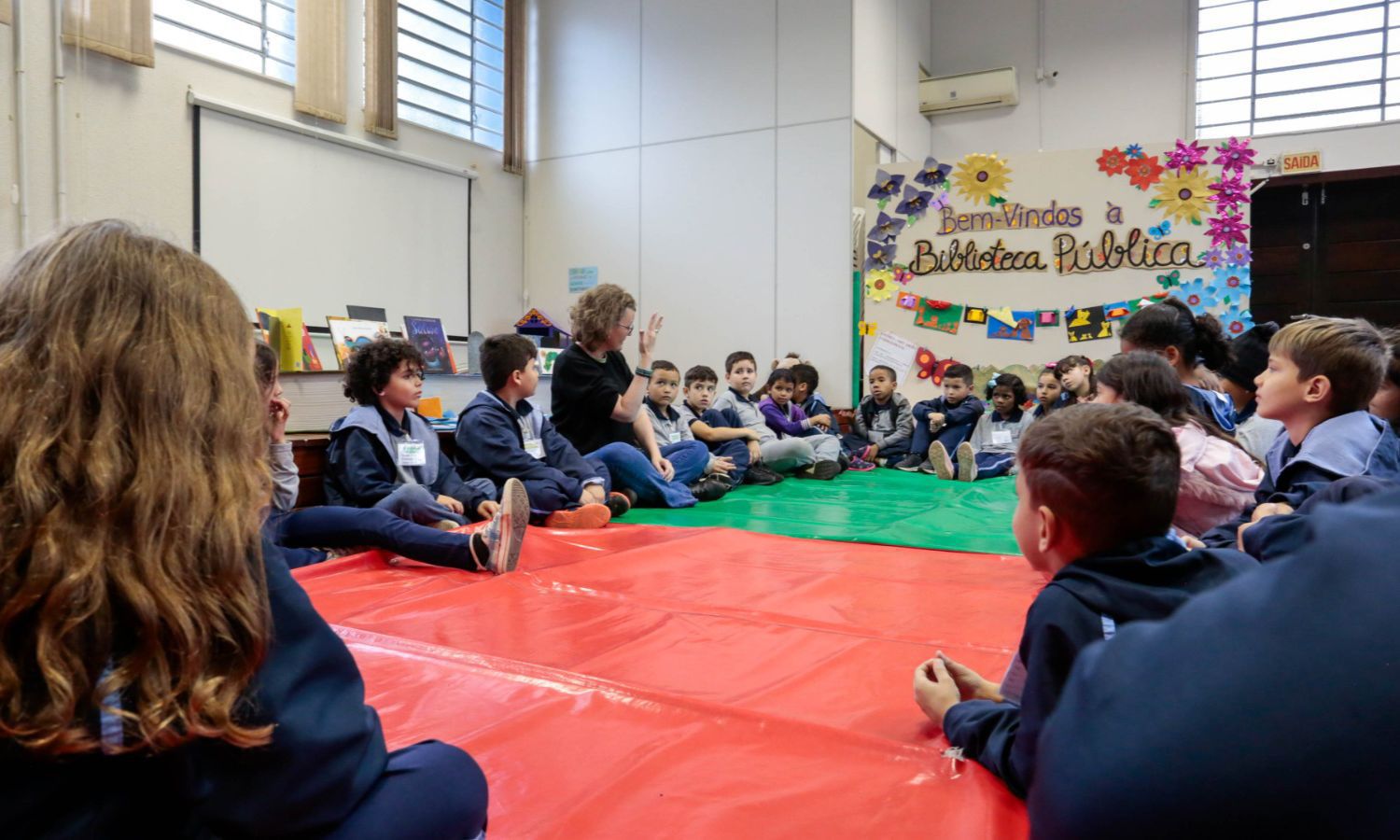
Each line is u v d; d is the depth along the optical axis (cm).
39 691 51
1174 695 29
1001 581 228
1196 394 259
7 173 409
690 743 121
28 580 50
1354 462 180
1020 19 766
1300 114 681
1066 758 31
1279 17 684
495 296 707
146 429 55
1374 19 656
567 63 719
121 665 52
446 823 74
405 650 163
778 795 105
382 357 286
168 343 58
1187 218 558
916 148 766
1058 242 582
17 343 55
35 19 418
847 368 623
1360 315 661
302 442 308
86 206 438
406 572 234
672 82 679
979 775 107
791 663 159
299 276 547
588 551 269
